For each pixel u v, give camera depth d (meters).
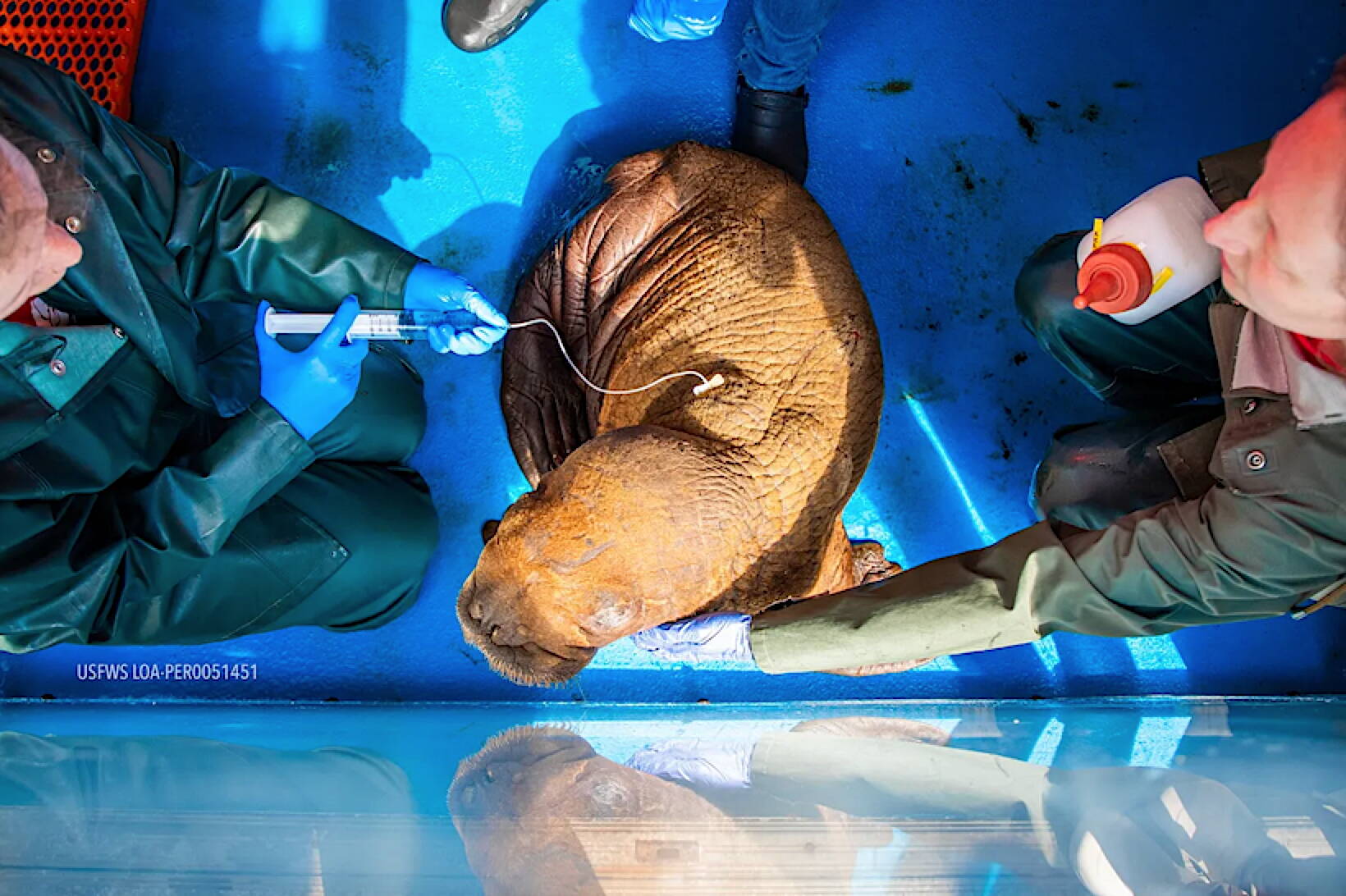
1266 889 1.02
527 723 1.63
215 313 1.72
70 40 1.93
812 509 1.50
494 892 1.01
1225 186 1.45
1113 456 1.63
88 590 1.47
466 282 1.59
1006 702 1.80
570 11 1.96
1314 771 1.28
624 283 1.74
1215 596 1.31
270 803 1.17
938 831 1.12
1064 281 1.61
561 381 1.83
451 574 1.89
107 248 1.41
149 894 0.99
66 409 1.43
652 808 1.17
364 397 1.71
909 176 1.95
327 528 1.68
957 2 1.97
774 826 1.12
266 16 1.97
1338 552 1.26
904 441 1.90
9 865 1.02
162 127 1.95
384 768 1.33
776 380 1.53
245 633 1.69
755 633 1.42
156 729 1.56
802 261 1.62
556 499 1.40
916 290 1.93
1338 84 1.11
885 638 1.37
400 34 1.96
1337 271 1.10
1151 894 1.01
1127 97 1.96
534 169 1.95
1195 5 1.97
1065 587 1.34
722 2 1.80
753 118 1.87
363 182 1.95
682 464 1.40
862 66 1.96
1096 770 1.30
